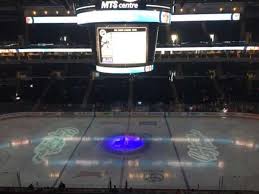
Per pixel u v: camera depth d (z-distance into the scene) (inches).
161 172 796.0
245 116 1256.2
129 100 1567.4
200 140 1016.2
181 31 1811.0
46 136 1067.9
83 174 789.2
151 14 624.1
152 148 953.5
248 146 960.3
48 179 765.3
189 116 1289.4
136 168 820.6
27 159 882.1
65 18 1326.3
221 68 1736.0
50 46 1370.6
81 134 1085.1
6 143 1006.4
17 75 1700.3
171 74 1717.5
